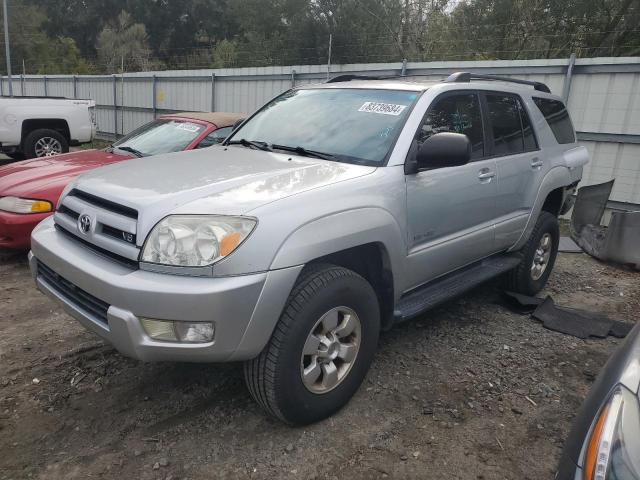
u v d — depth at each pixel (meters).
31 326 4.17
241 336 2.54
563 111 5.56
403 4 21.42
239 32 37.03
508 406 3.29
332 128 3.71
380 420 3.09
